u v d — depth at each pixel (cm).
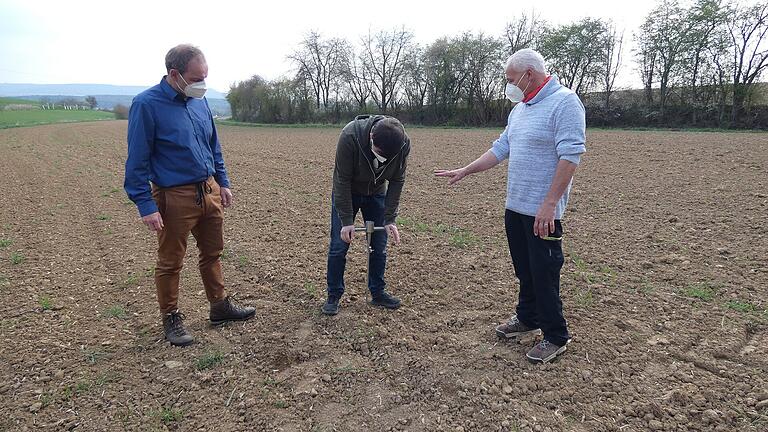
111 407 318
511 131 348
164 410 314
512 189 346
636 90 3097
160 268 378
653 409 300
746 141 1555
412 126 3647
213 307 418
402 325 413
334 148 1969
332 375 348
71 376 351
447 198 910
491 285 493
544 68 324
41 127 3725
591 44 3172
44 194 1068
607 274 509
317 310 443
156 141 354
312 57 4531
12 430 297
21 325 427
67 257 618
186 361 369
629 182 979
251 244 653
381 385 336
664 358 353
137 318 438
